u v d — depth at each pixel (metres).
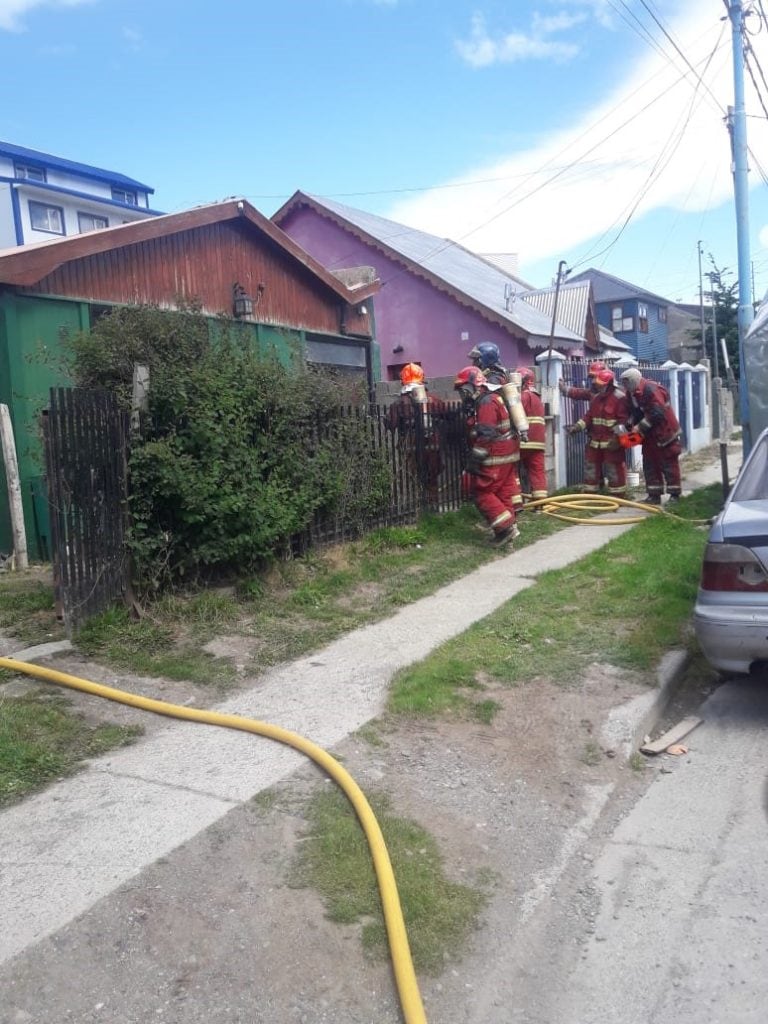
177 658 5.88
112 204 38.97
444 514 10.37
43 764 4.38
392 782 4.35
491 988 3.06
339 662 5.96
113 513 6.31
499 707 5.29
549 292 26.19
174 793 4.13
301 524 7.80
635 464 15.68
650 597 7.27
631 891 3.64
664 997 3.02
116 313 6.89
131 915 3.21
